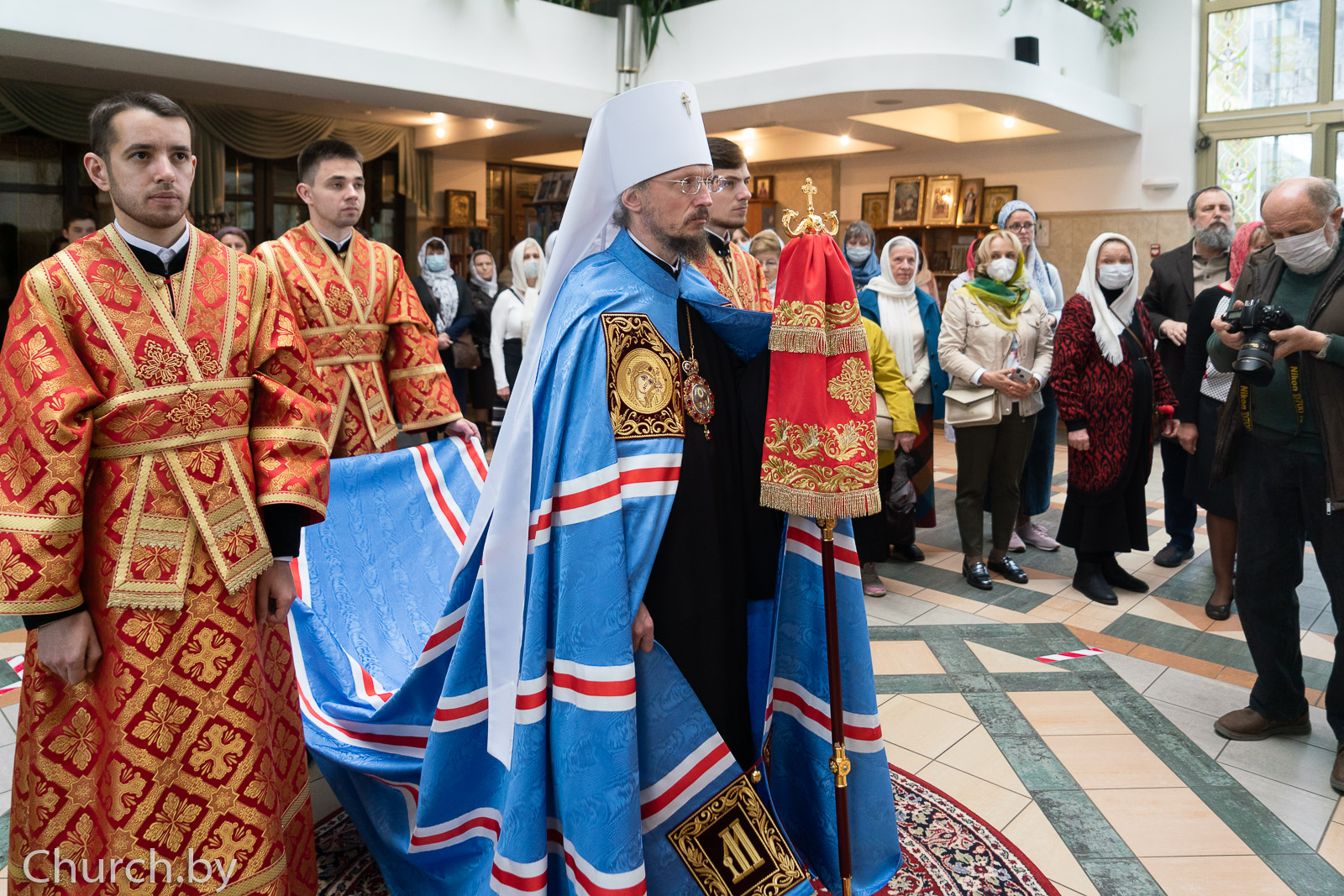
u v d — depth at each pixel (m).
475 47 7.50
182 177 1.78
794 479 1.85
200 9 6.07
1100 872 2.27
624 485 1.80
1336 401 2.60
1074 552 5.09
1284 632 2.88
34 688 1.72
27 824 1.74
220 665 1.80
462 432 3.12
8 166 8.34
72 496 1.65
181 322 1.79
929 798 2.56
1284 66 8.52
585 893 1.73
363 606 2.63
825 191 10.89
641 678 1.84
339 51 6.71
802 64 7.56
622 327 1.83
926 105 7.84
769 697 2.00
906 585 4.53
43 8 5.45
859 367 1.84
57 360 1.68
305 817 2.08
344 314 2.97
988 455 4.43
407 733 2.22
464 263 10.98
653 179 1.85
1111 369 4.12
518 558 1.85
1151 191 9.05
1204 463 3.90
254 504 1.87
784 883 1.91
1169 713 3.14
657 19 8.30
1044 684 3.36
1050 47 8.05
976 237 9.95
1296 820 2.50
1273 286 2.80
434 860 2.03
